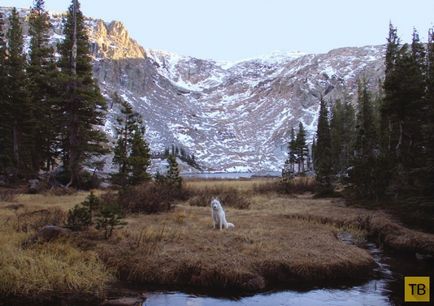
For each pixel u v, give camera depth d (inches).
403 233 617.6
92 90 1223.5
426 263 509.0
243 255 454.9
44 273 384.2
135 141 1122.7
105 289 380.8
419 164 783.7
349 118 2967.5
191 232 556.7
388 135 1232.2
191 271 416.5
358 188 961.5
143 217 676.7
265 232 575.8
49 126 1285.7
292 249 487.2
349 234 645.3
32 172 1392.7
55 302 350.6
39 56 1589.6
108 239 494.9
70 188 1122.7
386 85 975.6
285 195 1204.5
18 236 478.9
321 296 387.2
